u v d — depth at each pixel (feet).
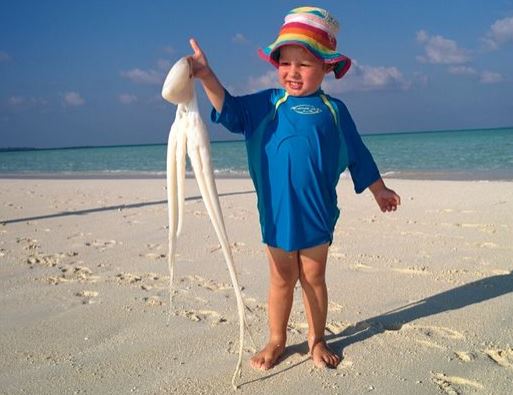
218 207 8.42
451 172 50.06
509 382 8.48
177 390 8.48
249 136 9.25
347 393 8.31
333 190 9.31
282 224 8.98
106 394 8.38
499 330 10.41
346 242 18.01
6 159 155.94
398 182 38.09
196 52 8.83
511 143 111.04
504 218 21.44
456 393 8.19
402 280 13.67
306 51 8.77
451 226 20.31
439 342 9.98
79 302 12.69
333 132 9.11
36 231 21.90
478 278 13.62
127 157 134.21
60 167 96.17
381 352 9.68
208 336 10.52
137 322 11.31
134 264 16.08
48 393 8.44
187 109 8.54
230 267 8.45
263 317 11.47
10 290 13.71
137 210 27.22
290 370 9.14
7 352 9.94
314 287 9.50
